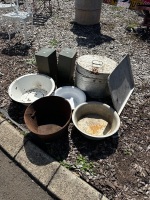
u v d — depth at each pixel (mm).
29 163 914
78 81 1188
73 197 809
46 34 1828
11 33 1830
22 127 1062
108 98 1234
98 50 1649
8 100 1205
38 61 1196
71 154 959
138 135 1051
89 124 1082
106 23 2068
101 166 917
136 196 828
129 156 960
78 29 1940
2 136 1011
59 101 1058
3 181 875
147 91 1292
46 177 867
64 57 1183
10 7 1742
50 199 824
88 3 1871
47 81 1210
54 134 923
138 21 2107
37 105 1042
